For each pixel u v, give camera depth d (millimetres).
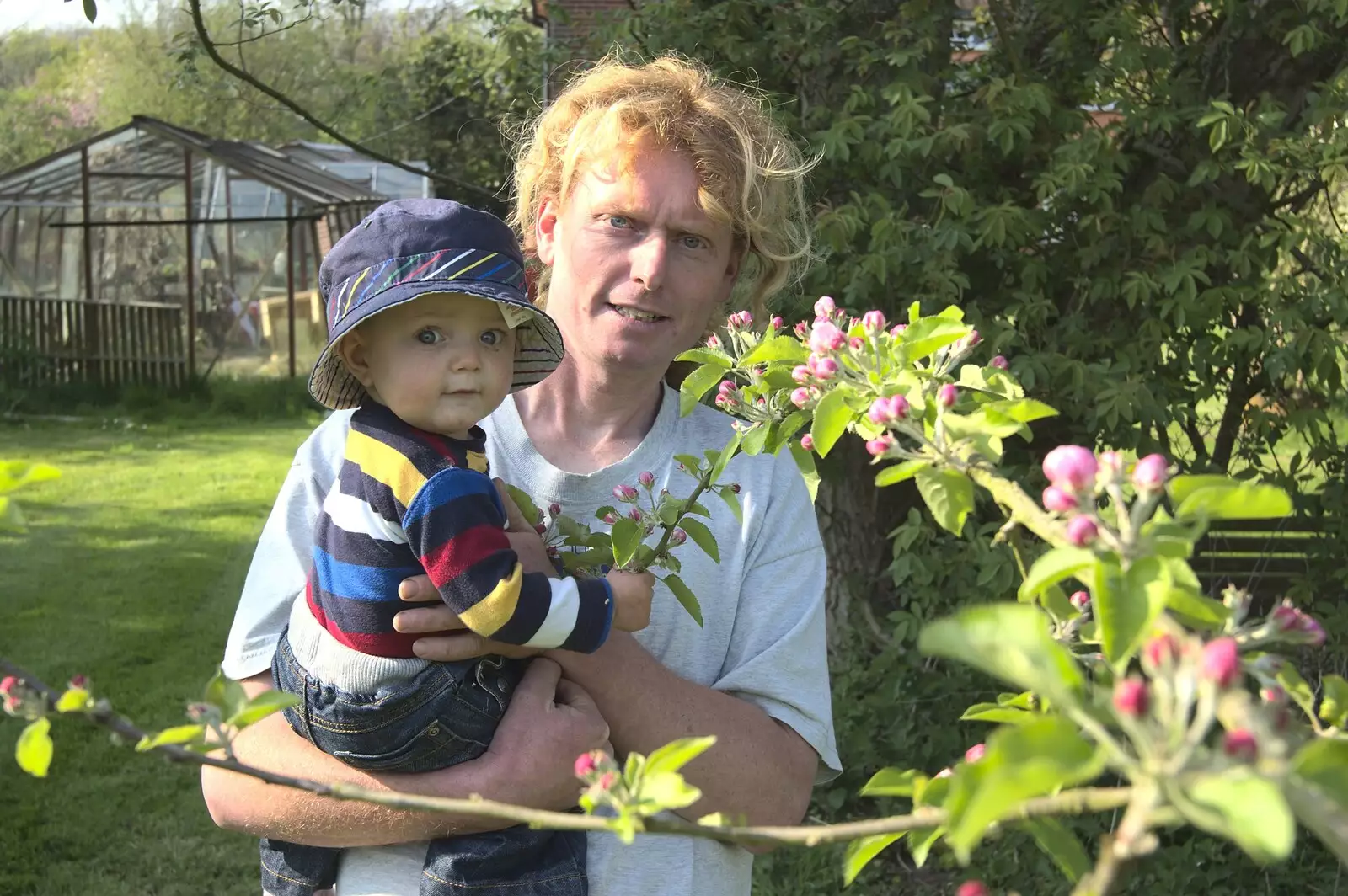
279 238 19359
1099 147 4270
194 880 4609
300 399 16109
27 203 18000
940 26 4727
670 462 1978
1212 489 1036
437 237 1720
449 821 1703
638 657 1816
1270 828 713
